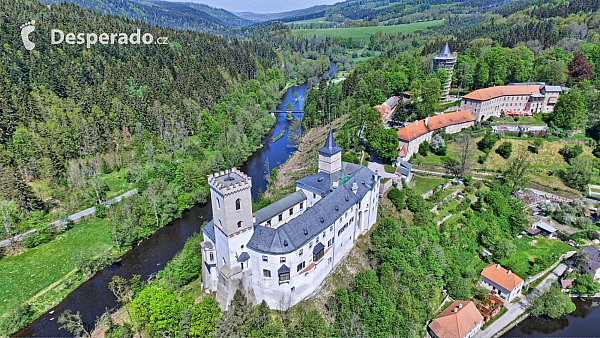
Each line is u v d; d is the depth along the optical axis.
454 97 174.50
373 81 186.12
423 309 76.81
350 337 64.94
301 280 75.06
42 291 88.06
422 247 88.75
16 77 151.75
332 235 81.31
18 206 110.12
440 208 108.69
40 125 137.88
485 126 146.38
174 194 124.00
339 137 145.50
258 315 69.56
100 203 120.19
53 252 100.94
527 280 91.38
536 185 123.31
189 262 85.88
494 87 155.50
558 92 152.75
